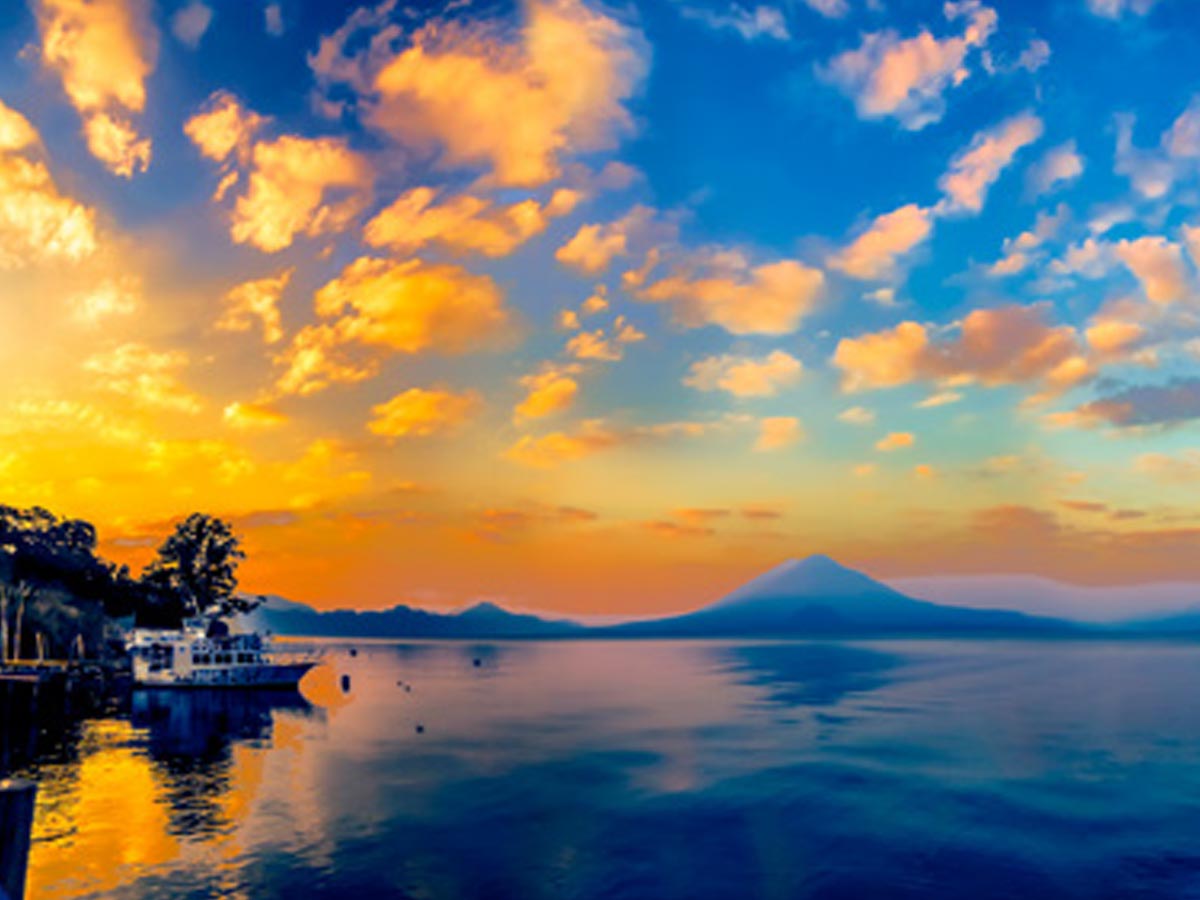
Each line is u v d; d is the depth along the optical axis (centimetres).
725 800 4225
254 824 3625
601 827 3650
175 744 6025
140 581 15400
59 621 12731
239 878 2895
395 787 4466
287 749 5819
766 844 3416
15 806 718
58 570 13762
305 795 4241
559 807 4022
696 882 2944
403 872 2991
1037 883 2955
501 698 10238
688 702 9669
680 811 3978
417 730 6875
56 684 9619
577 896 2773
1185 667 17400
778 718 7931
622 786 4553
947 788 4556
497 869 3052
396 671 16950
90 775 4762
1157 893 2852
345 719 7738
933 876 3028
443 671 16975
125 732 6706
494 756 5566
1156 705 9119
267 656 11150
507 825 3669
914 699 9944
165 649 10769
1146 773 5009
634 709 8806
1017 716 8044
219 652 10781
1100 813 3981
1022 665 18462
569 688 11988
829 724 7419
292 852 3209
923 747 6041
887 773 4981
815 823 3756
